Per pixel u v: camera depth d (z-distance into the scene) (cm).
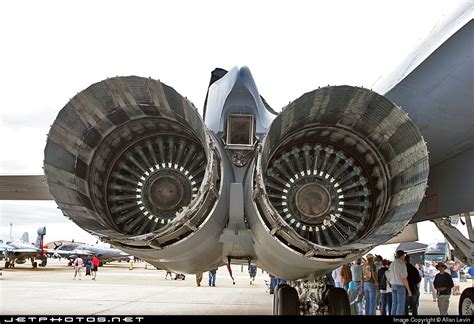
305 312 666
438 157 670
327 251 454
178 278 2956
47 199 939
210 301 1373
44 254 4188
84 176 514
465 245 794
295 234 451
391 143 511
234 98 540
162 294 1636
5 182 820
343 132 541
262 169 473
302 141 568
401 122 470
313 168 558
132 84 462
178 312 1059
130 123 534
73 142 492
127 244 477
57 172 469
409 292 820
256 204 471
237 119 543
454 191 661
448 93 561
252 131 536
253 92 541
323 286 681
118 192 559
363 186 556
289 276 604
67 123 474
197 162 552
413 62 554
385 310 1016
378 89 638
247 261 641
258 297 1558
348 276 1155
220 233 524
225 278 3419
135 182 558
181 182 546
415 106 596
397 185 512
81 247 5350
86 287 1927
